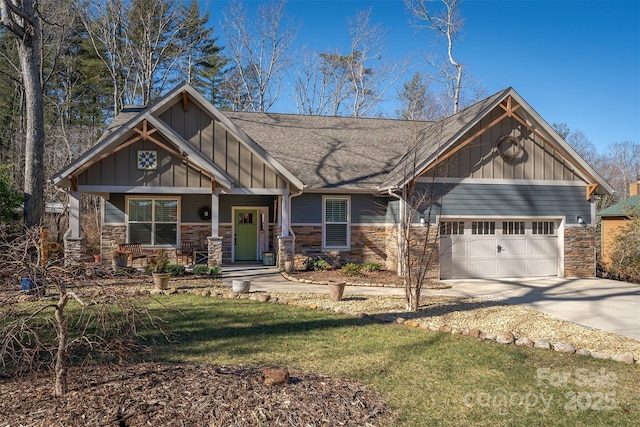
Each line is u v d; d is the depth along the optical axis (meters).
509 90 15.47
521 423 4.88
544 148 16.38
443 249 15.73
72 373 5.55
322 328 8.59
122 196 17.19
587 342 8.11
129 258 15.91
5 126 30.91
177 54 33.69
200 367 5.95
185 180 14.69
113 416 4.30
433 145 16.06
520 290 13.58
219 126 15.41
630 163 52.75
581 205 16.69
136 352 6.84
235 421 4.34
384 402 5.21
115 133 13.88
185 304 10.47
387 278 15.07
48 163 26.03
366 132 21.08
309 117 22.22
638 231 17.25
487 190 15.91
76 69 32.84
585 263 16.72
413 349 7.36
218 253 15.04
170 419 4.30
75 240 13.92
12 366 5.98
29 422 4.18
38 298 5.39
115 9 30.98
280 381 5.26
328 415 4.65
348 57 38.84
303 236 16.98
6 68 29.88
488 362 6.83
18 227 14.48
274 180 15.70
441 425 4.74
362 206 17.38
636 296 12.56
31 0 13.31
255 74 38.62
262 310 9.98
